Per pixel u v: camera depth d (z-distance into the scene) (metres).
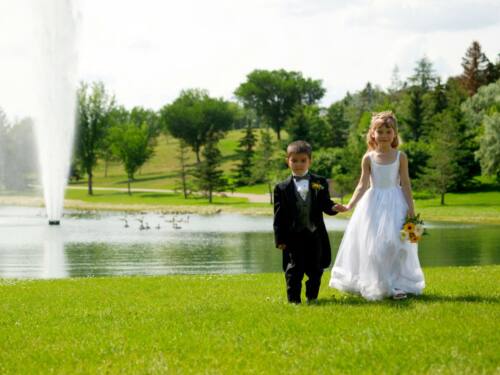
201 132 138.25
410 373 5.46
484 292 9.91
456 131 74.44
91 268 22.42
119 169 139.00
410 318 7.61
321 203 9.14
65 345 6.75
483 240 33.06
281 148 99.88
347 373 5.53
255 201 77.62
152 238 34.78
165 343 6.70
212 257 25.91
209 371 5.63
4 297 10.77
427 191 70.62
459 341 6.45
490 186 78.25
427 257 25.31
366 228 9.36
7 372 5.79
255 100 142.25
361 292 9.35
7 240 33.41
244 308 8.68
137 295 10.83
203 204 75.00
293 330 7.15
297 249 9.14
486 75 120.88
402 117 101.50
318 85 145.88
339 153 90.62
